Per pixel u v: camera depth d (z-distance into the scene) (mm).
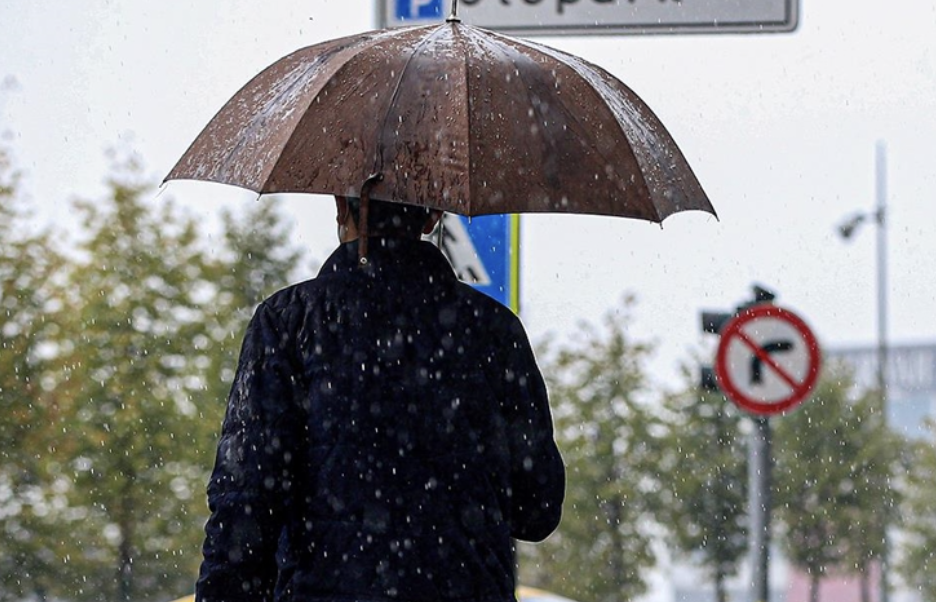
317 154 10898
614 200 11469
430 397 10594
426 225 11297
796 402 30016
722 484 76125
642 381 77500
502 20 18547
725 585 76250
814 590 80500
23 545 62062
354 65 11320
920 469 82875
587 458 76562
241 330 65562
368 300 10719
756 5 18125
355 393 10477
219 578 10188
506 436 10859
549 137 11398
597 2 18344
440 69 11352
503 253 21016
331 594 10164
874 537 79938
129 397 62688
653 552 76312
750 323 30266
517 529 11320
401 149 10930
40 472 62125
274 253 67500
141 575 63188
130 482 62375
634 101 12539
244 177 11008
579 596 75625
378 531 10227
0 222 63719
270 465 10344
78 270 64500
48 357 62906
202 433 63312
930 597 81750
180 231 66250
